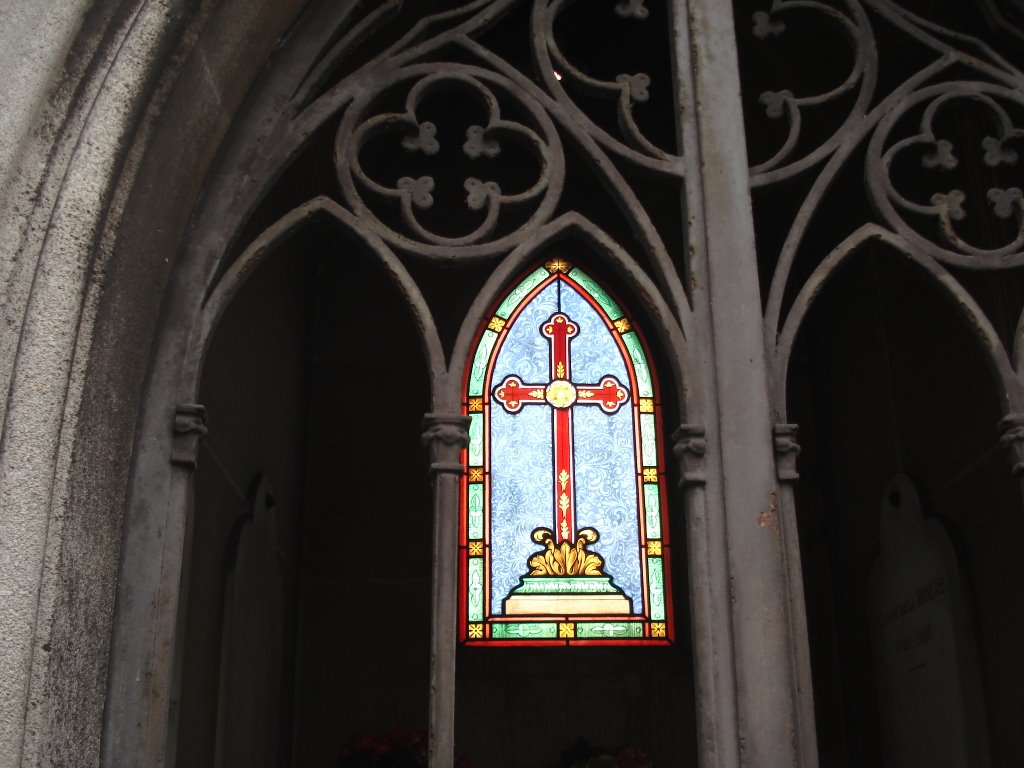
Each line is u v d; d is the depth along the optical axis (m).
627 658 4.82
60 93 1.84
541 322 5.09
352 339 5.34
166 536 1.94
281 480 4.52
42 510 1.68
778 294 2.27
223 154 2.22
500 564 4.86
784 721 1.97
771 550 2.08
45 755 1.62
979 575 3.64
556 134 2.37
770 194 5.07
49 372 1.73
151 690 1.85
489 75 2.42
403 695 4.81
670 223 5.12
